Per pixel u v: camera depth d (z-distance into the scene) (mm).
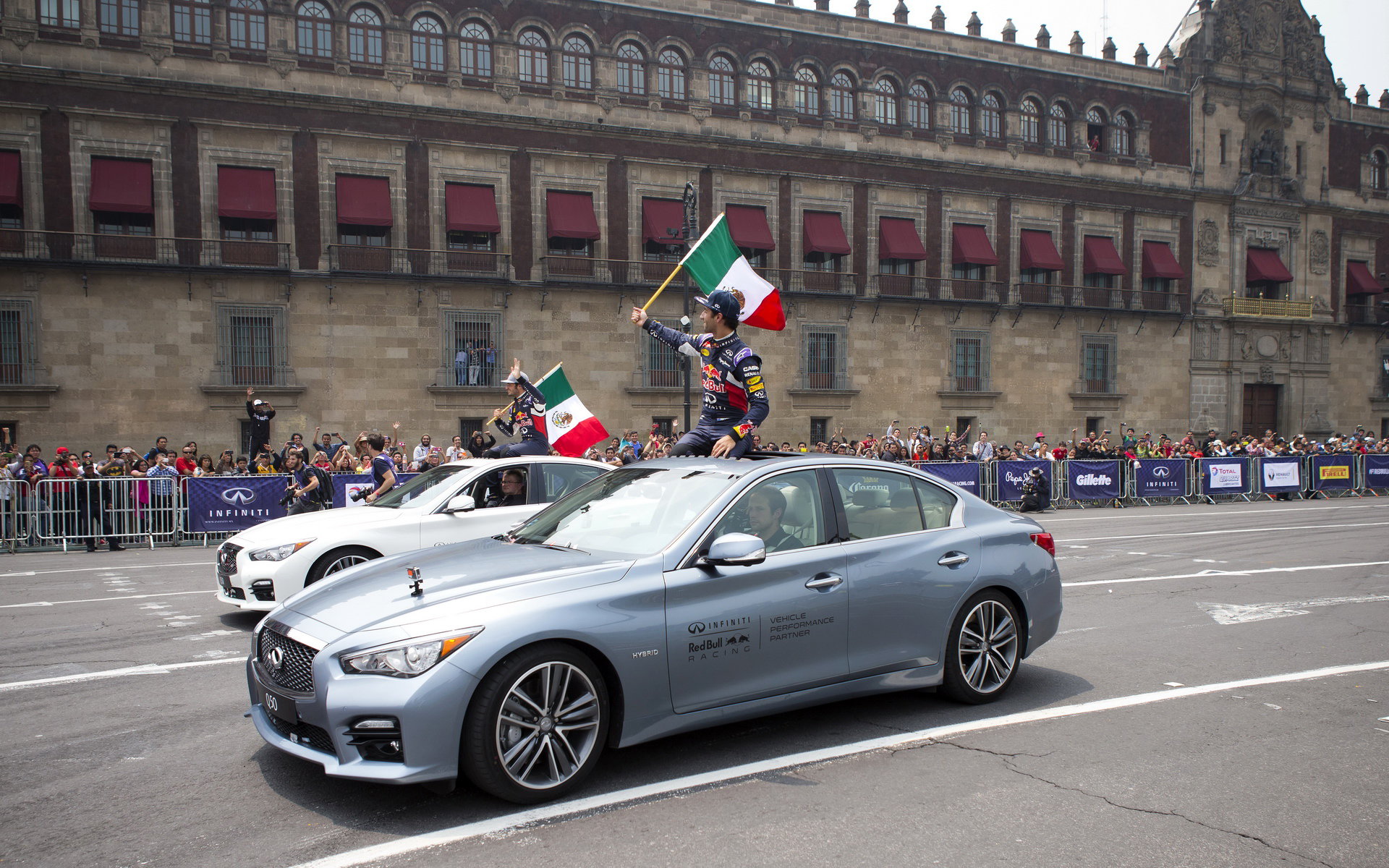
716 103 31391
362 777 3664
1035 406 35844
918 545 5258
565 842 3604
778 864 3441
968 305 34094
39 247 23516
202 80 25141
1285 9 40844
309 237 26172
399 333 27094
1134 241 37656
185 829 3746
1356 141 43000
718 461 5188
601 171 29562
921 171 34000
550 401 13156
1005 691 5793
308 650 3938
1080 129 36719
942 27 35312
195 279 24953
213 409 25156
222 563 8211
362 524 8039
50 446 23766
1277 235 40531
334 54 26516
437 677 3703
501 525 8453
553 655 3971
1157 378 38125
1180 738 4961
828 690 4812
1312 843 3676
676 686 4293
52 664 6668
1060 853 3561
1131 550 13781
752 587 4559
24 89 23500
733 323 5945
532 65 29016
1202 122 39031
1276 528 17062
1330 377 41938
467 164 27906
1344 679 6207
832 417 32625
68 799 4078
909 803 4035
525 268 28609
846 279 32719
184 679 6215
